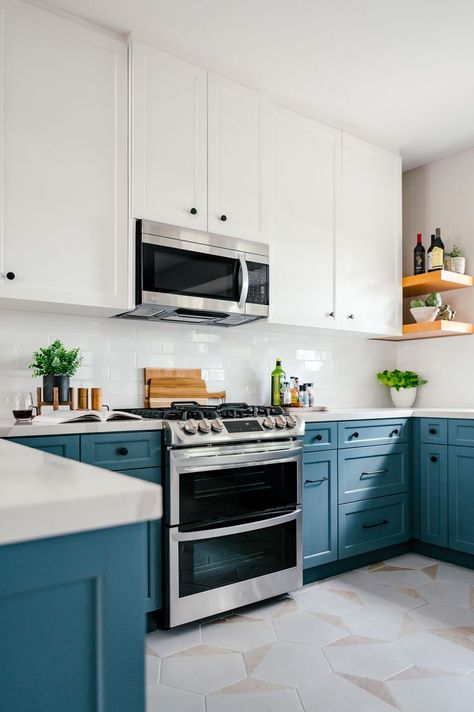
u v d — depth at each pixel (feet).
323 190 10.16
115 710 1.90
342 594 8.25
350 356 12.25
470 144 11.32
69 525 1.75
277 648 6.54
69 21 7.28
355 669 6.03
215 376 10.00
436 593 8.26
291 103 9.69
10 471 2.37
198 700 5.44
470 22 7.47
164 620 7.03
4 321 7.84
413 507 10.34
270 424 8.09
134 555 1.96
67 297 7.16
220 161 8.65
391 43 7.95
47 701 1.80
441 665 6.11
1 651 1.73
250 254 8.94
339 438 9.22
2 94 6.73
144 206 7.81
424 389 12.39
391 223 11.39
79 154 7.32
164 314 8.54
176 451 7.09
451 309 11.84
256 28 7.64
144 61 7.88
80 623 1.86
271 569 7.97
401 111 9.95
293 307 9.61
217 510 7.48
